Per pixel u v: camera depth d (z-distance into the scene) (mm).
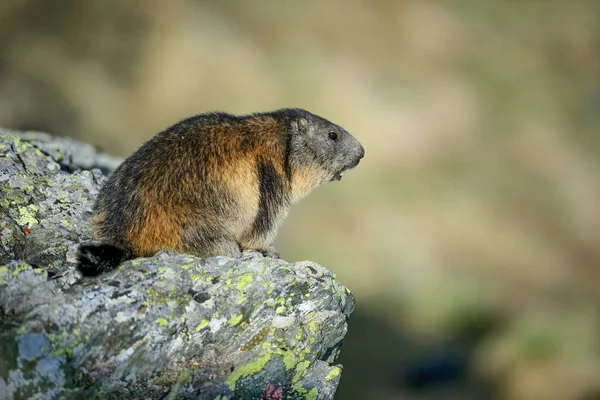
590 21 147875
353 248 99000
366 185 106750
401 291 94688
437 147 118125
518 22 143750
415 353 83688
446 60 134125
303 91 119688
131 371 24828
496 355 83000
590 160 125125
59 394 23391
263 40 125125
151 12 119375
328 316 28531
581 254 111875
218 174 30312
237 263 28000
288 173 34000
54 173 33188
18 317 24266
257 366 26281
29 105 102375
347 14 133250
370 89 122750
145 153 29953
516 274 103812
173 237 28922
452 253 102562
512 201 115812
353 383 76312
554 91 135500
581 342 83188
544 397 77000
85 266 26062
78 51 112750
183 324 25859
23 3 111875
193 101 114438
